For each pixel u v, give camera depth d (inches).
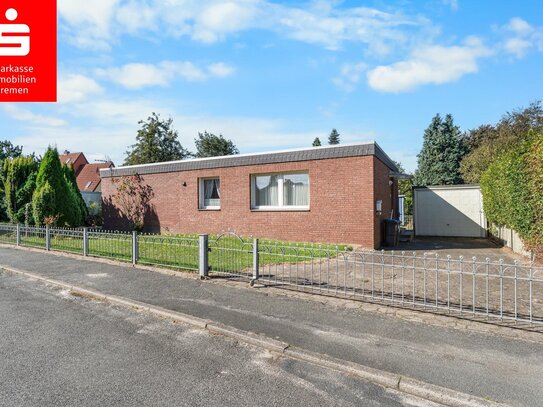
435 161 1529.3
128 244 401.4
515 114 1234.6
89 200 910.4
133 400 129.7
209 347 177.2
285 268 350.0
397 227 582.6
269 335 185.3
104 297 259.4
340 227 505.0
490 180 569.9
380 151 525.7
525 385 135.8
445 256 448.5
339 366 153.3
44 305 246.7
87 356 166.4
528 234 382.0
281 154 553.0
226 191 612.7
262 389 137.6
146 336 191.3
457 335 183.0
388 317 210.2
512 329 189.6
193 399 130.5
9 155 1207.6
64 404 126.7
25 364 157.9
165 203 690.8
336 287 263.4
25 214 676.1
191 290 272.4
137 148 1354.6
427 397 132.6
